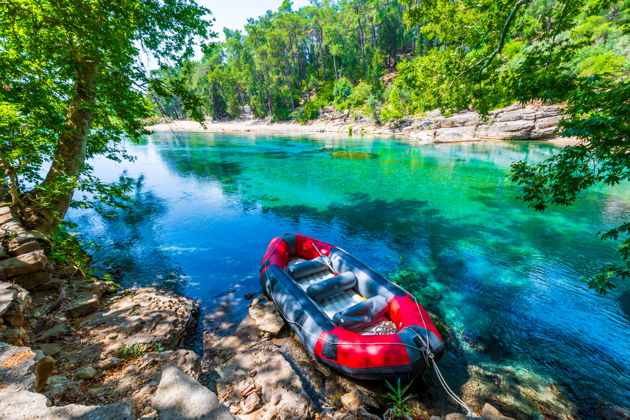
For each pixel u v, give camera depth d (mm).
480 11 8078
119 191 7625
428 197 14781
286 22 52125
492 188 15906
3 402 1623
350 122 48000
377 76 48781
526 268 8234
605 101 3078
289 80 56625
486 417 3385
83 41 5715
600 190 14820
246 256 9234
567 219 11562
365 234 10727
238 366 4480
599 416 4035
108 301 5953
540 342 5539
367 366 4270
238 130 57250
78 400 3121
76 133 6887
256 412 3668
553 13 7059
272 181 18609
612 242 9586
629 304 6637
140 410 3004
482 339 5609
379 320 5355
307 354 5086
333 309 5758
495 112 31422
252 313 6191
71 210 13531
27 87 5320
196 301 6824
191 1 8227
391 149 29094
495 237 10219
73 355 4012
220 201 14883
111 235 10828
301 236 8289
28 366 1925
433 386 4496
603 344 5496
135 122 8578
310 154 27859
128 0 6598
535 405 4191
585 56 24922
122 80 7391
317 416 3805
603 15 28141
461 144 30047
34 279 4898
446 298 6945
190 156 28219
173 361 4090
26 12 5227
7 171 6461
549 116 28156
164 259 9023
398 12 60656
